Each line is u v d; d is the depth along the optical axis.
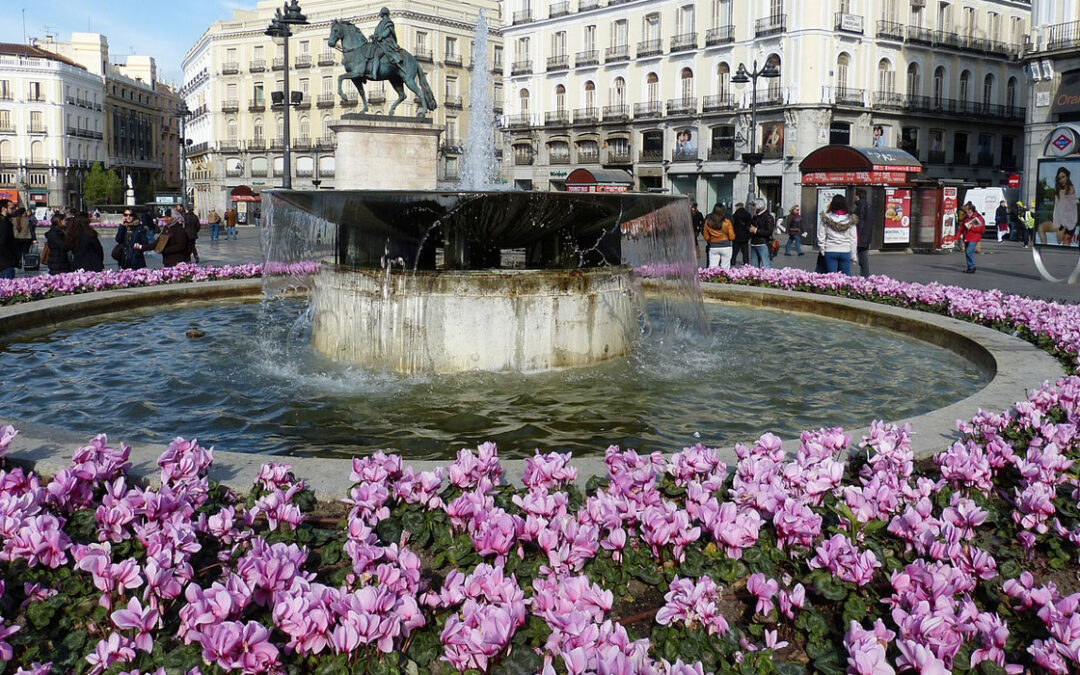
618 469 3.38
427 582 2.63
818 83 42.41
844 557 2.64
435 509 3.19
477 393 6.18
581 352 7.08
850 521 2.93
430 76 63.88
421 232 6.88
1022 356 6.60
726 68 45.84
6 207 12.59
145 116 105.81
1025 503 3.20
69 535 2.99
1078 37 32.00
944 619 2.29
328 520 3.29
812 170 26.56
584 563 2.77
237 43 69.50
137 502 2.98
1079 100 32.09
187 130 89.31
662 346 8.09
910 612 2.43
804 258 23.56
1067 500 3.41
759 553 2.82
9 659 2.34
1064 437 3.92
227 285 11.35
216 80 70.81
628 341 7.64
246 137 70.31
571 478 3.31
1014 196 38.31
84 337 8.48
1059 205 27.64
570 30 53.28
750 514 2.88
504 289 6.75
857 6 43.00
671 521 2.84
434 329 6.77
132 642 2.34
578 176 42.53
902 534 2.89
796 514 2.85
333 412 5.67
